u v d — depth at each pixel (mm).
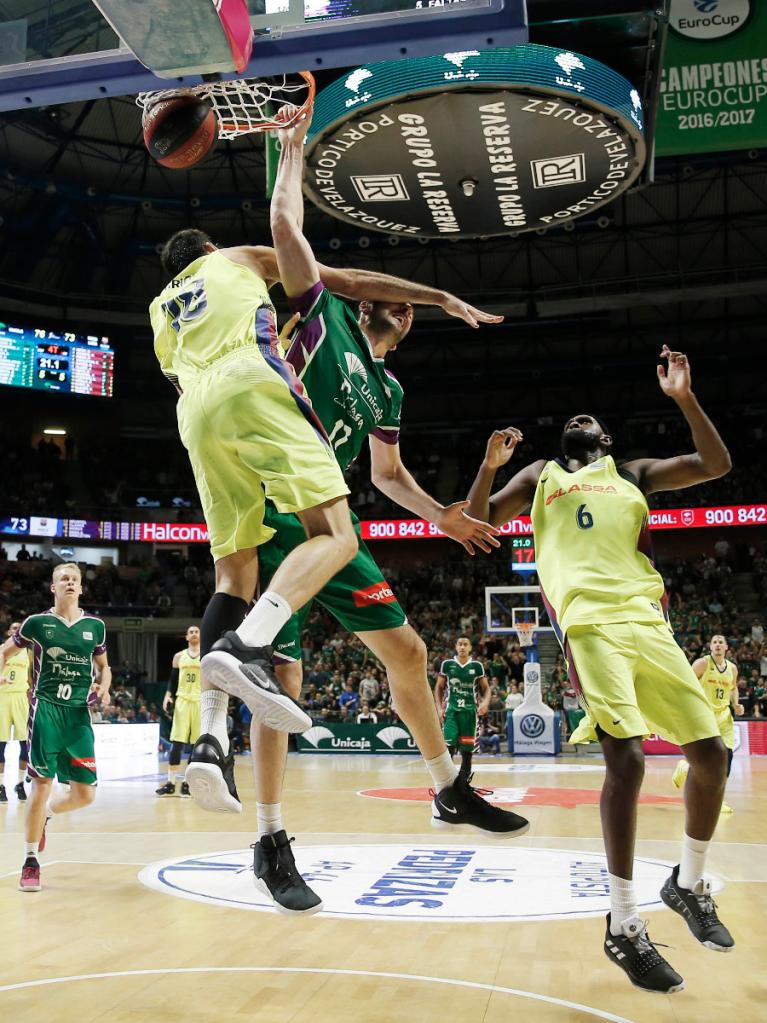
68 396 31531
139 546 32125
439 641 26750
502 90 5312
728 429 33438
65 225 27922
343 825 7250
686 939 3598
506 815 2840
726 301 31344
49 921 3904
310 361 2803
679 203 27609
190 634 10977
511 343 33375
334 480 2258
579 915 3908
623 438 34156
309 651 26344
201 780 2041
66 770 5355
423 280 30625
